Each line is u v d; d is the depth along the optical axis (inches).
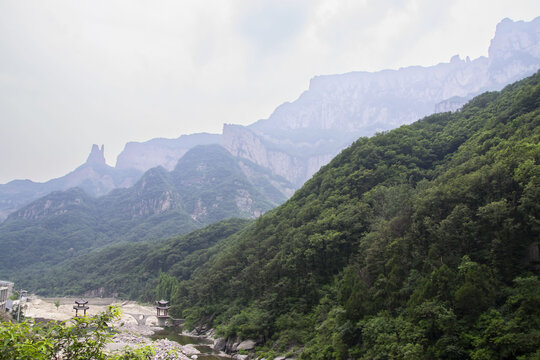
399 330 2240.4
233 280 4761.3
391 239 3026.6
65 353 702.5
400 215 3211.1
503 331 1833.2
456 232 2613.2
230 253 5472.4
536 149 2556.6
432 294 2242.9
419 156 4655.5
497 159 2933.1
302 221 4488.2
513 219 2358.5
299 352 3004.4
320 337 2883.9
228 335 3794.3
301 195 5383.9
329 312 2962.6
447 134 4899.1
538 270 2237.9
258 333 3535.9
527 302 1920.5
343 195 4411.9
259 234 5221.5
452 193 2886.3
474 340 1915.6
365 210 3809.1
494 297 2092.8
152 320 5718.5
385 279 2714.1
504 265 2331.4
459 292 2084.2
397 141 4990.2
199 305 5246.1
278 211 5615.2
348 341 2529.5
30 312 5556.1
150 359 801.6
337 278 3412.9
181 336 4520.2
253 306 4020.7
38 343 595.8
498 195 2620.6
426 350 2050.9
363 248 3400.6
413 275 2578.7
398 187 3841.0
